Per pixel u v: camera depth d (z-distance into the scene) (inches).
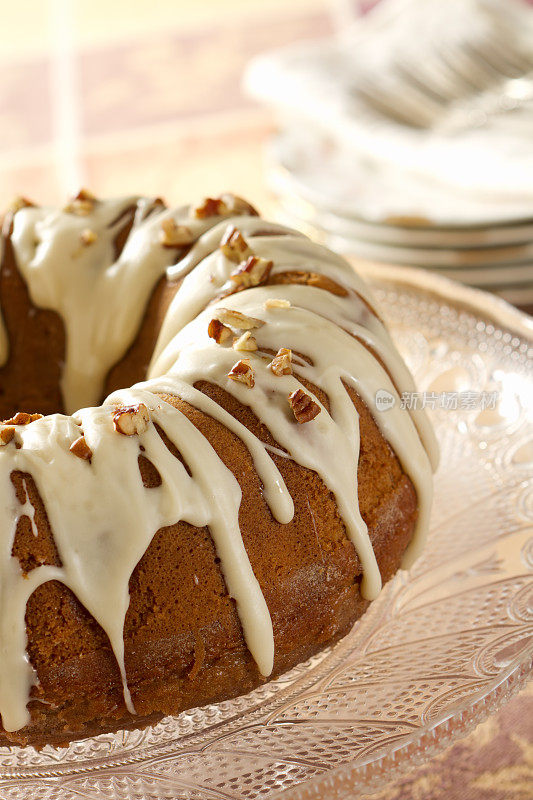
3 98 45.0
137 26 50.0
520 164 31.7
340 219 32.7
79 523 22.6
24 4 51.8
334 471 23.6
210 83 44.9
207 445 23.1
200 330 24.8
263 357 24.1
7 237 28.2
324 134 35.3
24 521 22.6
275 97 36.0
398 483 24.6
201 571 22.9
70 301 27.4
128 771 23.1
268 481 23.2
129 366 27.1
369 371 24.5
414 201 32.8
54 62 47.4
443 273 32.3
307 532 23.5
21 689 22.6
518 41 37.0
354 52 37.5
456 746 25.3
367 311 25.7
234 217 27.0
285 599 23.4
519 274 32.2
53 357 27.8
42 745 23.4
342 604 24.0
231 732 23.4
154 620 22.8
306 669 24.3
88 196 28.3
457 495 27.2
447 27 37.5
